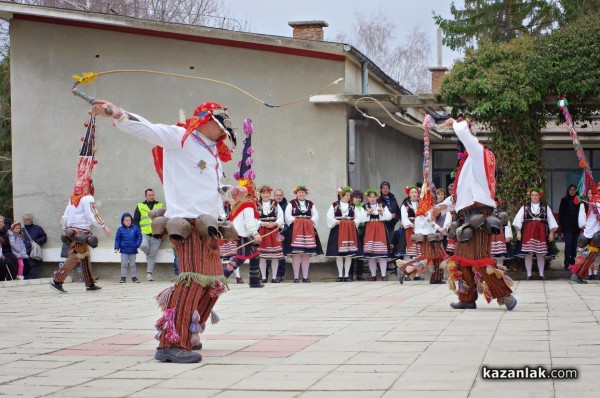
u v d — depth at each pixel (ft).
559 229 59.00
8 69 86.58
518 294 38.27
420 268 36.35
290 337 24.50
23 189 58.49
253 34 54.19
